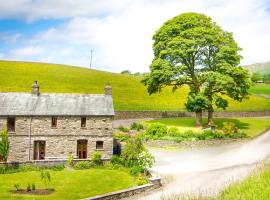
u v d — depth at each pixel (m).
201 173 42.38
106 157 51.34
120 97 100.81
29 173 44.59
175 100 104.38
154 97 104.88
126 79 121.12
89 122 51.31
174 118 84.81
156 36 71.44
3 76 104.81
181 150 56.28
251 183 20.89
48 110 51.25
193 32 65.00
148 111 85.56
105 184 39.84
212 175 40.72
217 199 19.22
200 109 64.94
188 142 57.75
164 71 65.44
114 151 55.06
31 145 50.31
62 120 50.91
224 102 65.56
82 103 53.31
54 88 101.12
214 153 53.25
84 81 111.56
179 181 39.47
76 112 51.25
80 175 43.78
